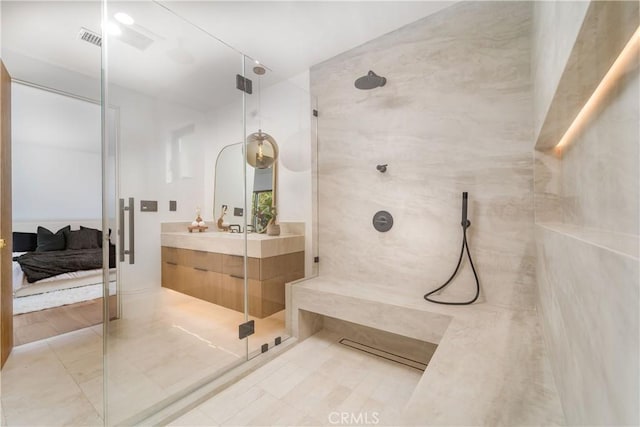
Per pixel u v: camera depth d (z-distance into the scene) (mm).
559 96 960
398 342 2195
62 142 4805
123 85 2641
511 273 1807
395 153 2283
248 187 3125
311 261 2797
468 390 964
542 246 1410
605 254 546
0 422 1445
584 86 851
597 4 541
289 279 2740
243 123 2896
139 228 2686
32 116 3863
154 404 1542
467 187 1963
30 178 4777
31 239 4445
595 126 867
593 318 619
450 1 1972
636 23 511
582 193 1053
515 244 1793
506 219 1821
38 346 2246
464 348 1265
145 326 2434
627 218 621
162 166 2904
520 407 890
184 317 2602
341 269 2602
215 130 3254
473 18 1934
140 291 2631
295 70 2873
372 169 2406
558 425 820
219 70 2711
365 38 2389
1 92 1982
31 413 1513
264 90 3027
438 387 980
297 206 2879
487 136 1886
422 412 856
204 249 2895
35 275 3445
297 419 1471
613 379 506
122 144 2631
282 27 2240
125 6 1918
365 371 1909
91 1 1861
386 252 2336
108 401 1562
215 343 2186
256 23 2186
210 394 1648
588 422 652
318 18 2141
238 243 2643
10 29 2090
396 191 2279
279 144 2955
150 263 2719
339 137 2604
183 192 3059
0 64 1962
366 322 1989
